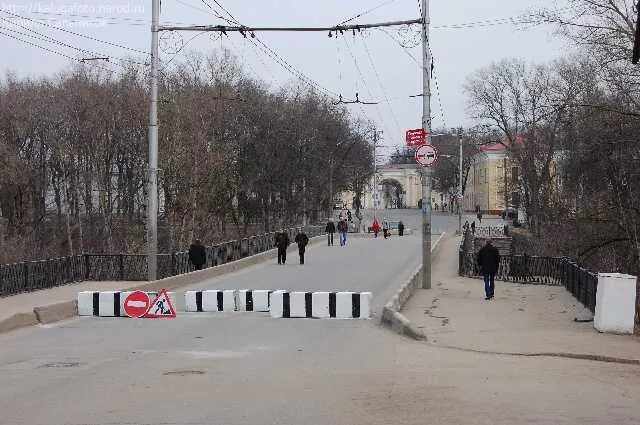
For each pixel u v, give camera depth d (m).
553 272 30.27
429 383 10.38
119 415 8.51
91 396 9.60
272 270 34.03
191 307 20.38
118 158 58.16
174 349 13.90
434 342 14.59
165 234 46.47
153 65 25.45
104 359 12.72
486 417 8.32
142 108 47.47
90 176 54.31
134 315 19.17
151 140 25.64
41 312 18.00
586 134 27.34
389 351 13.59
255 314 19.62
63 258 25.30
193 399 9.36
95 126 52.34
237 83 63.06
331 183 73.88
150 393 9.76
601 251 29.12
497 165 113.88
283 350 13.76
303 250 37.62
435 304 21.73
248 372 11.37
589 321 17.53
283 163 63.34
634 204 26.56
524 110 68.44
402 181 146.50
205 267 32.94
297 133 64.19
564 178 39.56
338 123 72.25
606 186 28.98
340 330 16.66
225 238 54.97
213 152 45.75
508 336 15.01
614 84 25.69
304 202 70.88
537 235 51.44
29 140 57.75
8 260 40.53
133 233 52.78
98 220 54.44
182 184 43.25
